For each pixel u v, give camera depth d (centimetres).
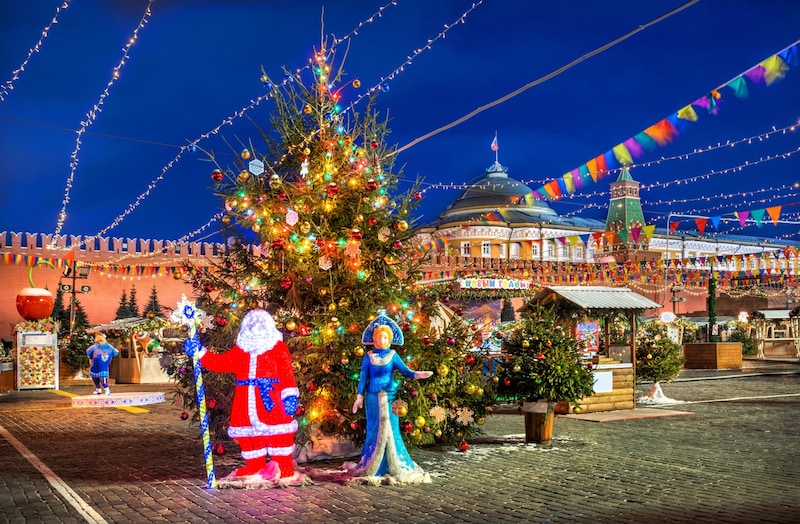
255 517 637
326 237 919
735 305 4981
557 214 5806
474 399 973
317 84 995
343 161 955
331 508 666
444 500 693
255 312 783
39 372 2294
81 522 621
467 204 5244
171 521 624
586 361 1396
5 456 962
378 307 923
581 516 628
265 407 763
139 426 1286
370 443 806
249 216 923
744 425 1238
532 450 980
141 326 2445
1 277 2847
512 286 2612
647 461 894
